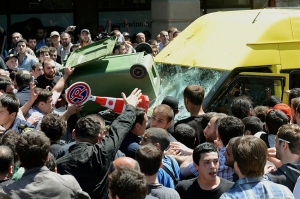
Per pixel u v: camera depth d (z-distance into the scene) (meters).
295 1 15.69
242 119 6.55
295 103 6.77
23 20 15.98
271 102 7.38
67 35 12.86
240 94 7.80
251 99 7.80
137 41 13.56
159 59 8.93
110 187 4.10
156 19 15.74
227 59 7.95
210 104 7.72
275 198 4.34
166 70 8.60
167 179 5.41
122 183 4.03
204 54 8.33
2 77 8.12
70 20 16.31
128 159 4.60
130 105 5.63
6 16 15.83
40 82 9.25
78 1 16.27
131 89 7.13
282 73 7.94
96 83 7.12
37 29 14.94
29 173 4.65
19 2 15.88
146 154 4.74
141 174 4.10
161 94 8.25
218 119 6.01
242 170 4.43
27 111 7.26
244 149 4.39
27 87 8.27
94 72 7.16
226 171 5.46
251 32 8.09
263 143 4.44
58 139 5.88
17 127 6.74
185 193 5.09
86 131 5.25
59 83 7.35
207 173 4.97
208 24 8.84
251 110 6.93
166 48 9.13
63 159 5.15
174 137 6.38
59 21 16.25
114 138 5.29
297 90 7.53
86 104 7.11
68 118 6.89
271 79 7.72
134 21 16.72
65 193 4.63
